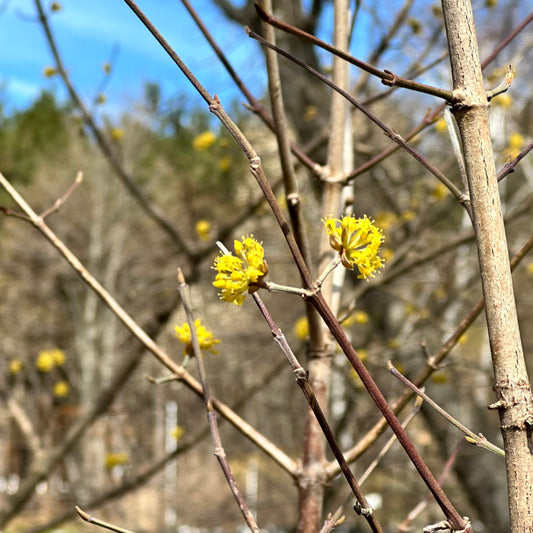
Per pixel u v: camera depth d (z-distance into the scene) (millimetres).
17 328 19297
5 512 4012
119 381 3945
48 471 4027
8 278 21203
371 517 1064
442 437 5219
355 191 5215
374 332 5730
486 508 5066
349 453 1688
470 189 1133
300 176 5461
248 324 10000
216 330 9680
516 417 1068
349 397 5539
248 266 1098
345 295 5820
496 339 1091
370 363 5086
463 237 3971
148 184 22438
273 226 6469
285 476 10984
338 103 2072
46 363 5977
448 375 5027
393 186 5148
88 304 20578
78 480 10883
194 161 19625
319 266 1938
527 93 6527
